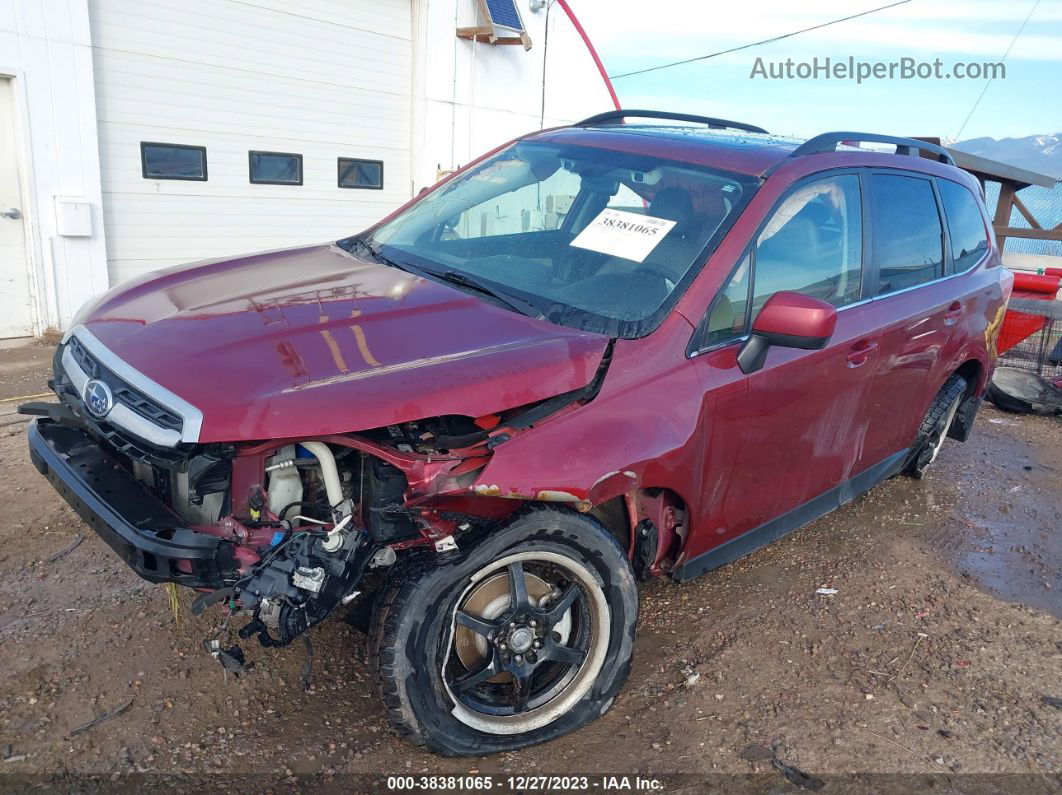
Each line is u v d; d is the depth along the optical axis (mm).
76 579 3449
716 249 3027
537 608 2658
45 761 2500
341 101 9844
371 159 10359
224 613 3242
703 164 3412
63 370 2797
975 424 6859
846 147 3877
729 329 3037
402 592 2389
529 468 2404
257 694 2873
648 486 2727
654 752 2740
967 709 3086
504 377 2436
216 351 2430
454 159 10992
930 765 2773
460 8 10445
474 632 2609
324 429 2197
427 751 2678
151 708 2760
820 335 2807
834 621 3617
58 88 7371
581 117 12508
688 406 2820
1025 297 8453
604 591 2717
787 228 3283
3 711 2678
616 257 3143
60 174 7562
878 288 3783
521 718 2699
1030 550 4520
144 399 2312
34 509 4023
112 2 7824
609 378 2676
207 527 2305
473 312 2838
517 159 3920
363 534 2352
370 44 9914
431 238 3621
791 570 4055
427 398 2301
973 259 4727
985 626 3680
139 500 2385
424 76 10320
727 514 3234
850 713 3012
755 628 3514
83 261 7898
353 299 2871
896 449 4418
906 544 4449
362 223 10508
